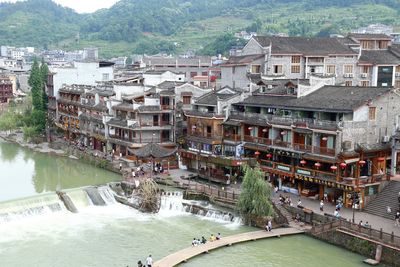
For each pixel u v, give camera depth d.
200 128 96.69
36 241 65.44
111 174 100.56
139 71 158.38
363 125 74.06
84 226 71.38
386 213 68.75
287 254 61.09
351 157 71.75
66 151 125.19
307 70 112.94
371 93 76.31
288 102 83.94
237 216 73.00
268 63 110.19
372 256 59.12
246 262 58.94
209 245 63.09
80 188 83.12
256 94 93.44
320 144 76.38
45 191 87.88
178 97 105.25
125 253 61.88
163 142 105.25
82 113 130.62
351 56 115.56
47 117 152.50
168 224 72.62
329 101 78.06
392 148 74.88
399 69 119.12
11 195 84.88
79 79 156.12
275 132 84.12
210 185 86.69
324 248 62.97
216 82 141.12
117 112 113.06
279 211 71.25
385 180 73.38
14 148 133.38
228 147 92.50
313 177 76.00
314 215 69.12
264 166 85.06
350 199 72.38
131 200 81.69
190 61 186.25
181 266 57.72
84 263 58.91
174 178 91.12
